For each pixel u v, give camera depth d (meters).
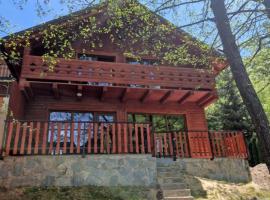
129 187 8.98
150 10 7.66
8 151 8.70
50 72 12.05
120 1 7.96
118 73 12.91
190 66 14.75
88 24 10.96
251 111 5.33
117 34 11.99
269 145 5.05
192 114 14.71
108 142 9.53
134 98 13.97
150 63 14.59
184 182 9.67
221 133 12.47
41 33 10.55
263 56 8.02
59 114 13.12
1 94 10.27
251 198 10.07
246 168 12.10
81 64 12.60
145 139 10.97
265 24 6.98
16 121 9.08
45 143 9.04
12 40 10.01
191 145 13.58
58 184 8.63
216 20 6.07
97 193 8.46
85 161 9.06
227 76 8.89
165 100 14.00
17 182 8.44
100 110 13.52
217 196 9.52
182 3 6.80
